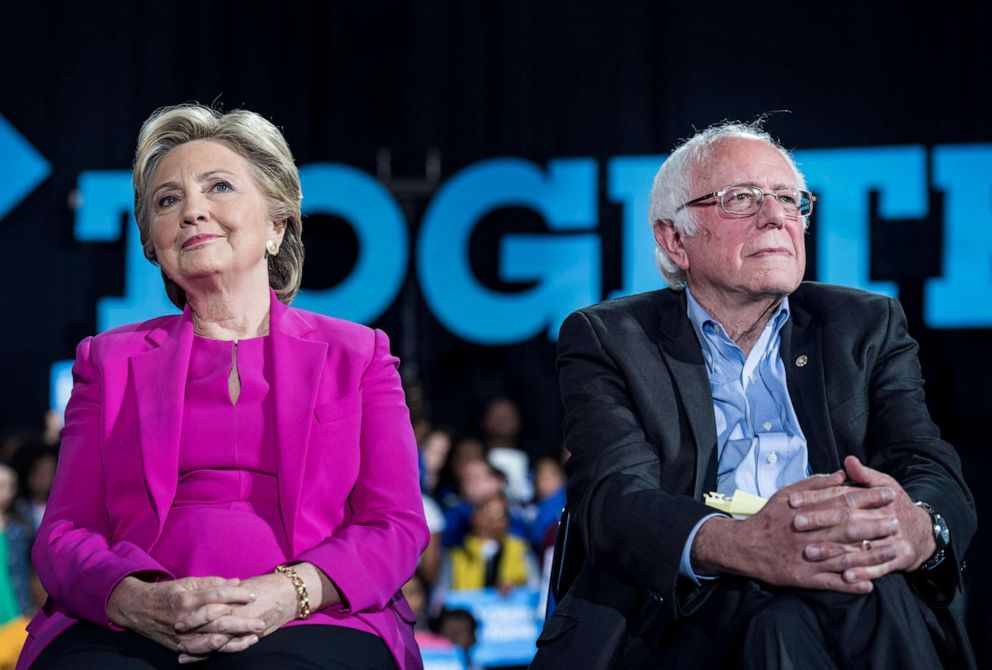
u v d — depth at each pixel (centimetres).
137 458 228
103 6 884
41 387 866
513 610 621
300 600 211
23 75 884
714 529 213
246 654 206
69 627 215
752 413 250
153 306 859
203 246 236
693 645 223
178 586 202
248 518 225
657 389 246
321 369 237
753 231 247
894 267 797
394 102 870
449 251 846
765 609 205
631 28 843
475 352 855
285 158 253
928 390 788
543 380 843
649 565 218
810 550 202
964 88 803
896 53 812
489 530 664
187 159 242
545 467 730
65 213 876
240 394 233
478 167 848
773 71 824
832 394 246
